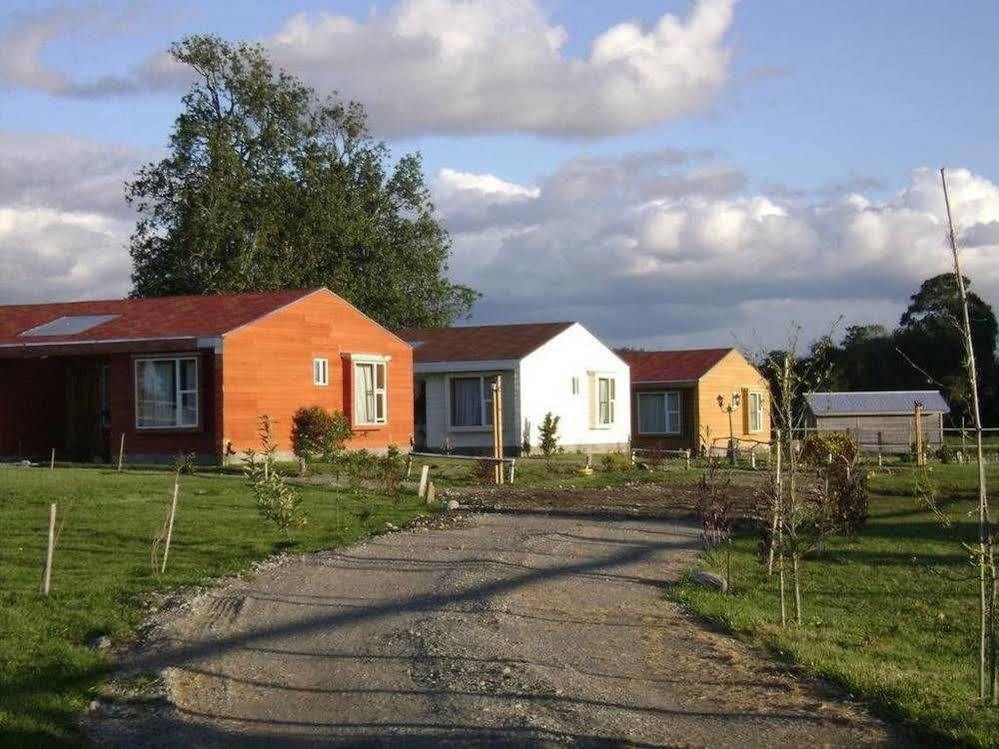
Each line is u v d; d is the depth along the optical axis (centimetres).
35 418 2919
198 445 2703
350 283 5162
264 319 2773
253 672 934
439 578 1305
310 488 2188
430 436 3622
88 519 1642
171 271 4866
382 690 870
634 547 1593
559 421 3678
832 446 1936
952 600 1320
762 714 795
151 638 1034
